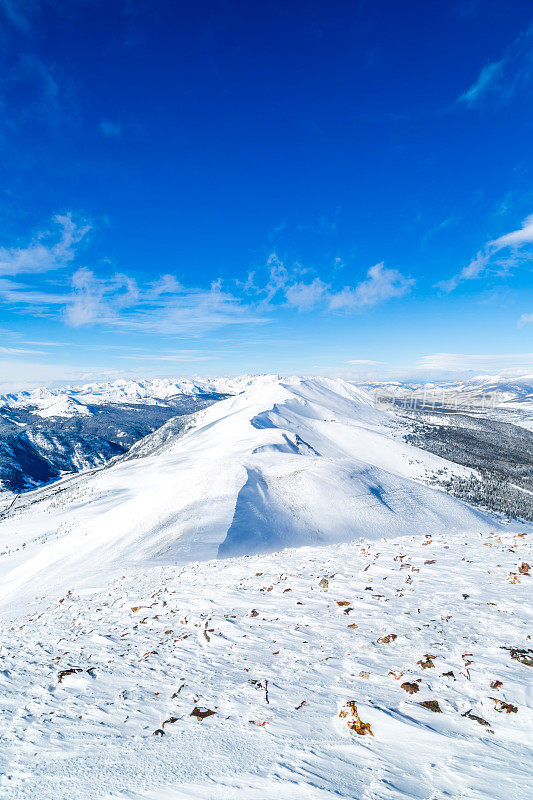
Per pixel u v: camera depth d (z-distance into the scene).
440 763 4.20
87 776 4.48
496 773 3.97
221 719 5.52
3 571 54.44
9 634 12.59
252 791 3.98
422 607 9.09
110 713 6.04
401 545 16.47
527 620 7.68
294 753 4.55
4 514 162.12
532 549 13.70
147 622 11.13
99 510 85.81
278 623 9.35
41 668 8.49
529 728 4.61
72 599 17.16
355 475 52.38
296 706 5.61
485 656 6.38
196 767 4.47
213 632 9.24
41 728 5.76
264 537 35.69
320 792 3.84
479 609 8.55
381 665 6.57
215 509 41.41
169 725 5.52
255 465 56.19
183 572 18.34
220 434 167.12
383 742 4.62
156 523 43.47
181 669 7.52
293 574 13.68
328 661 7.01
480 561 12.61
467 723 4.82
